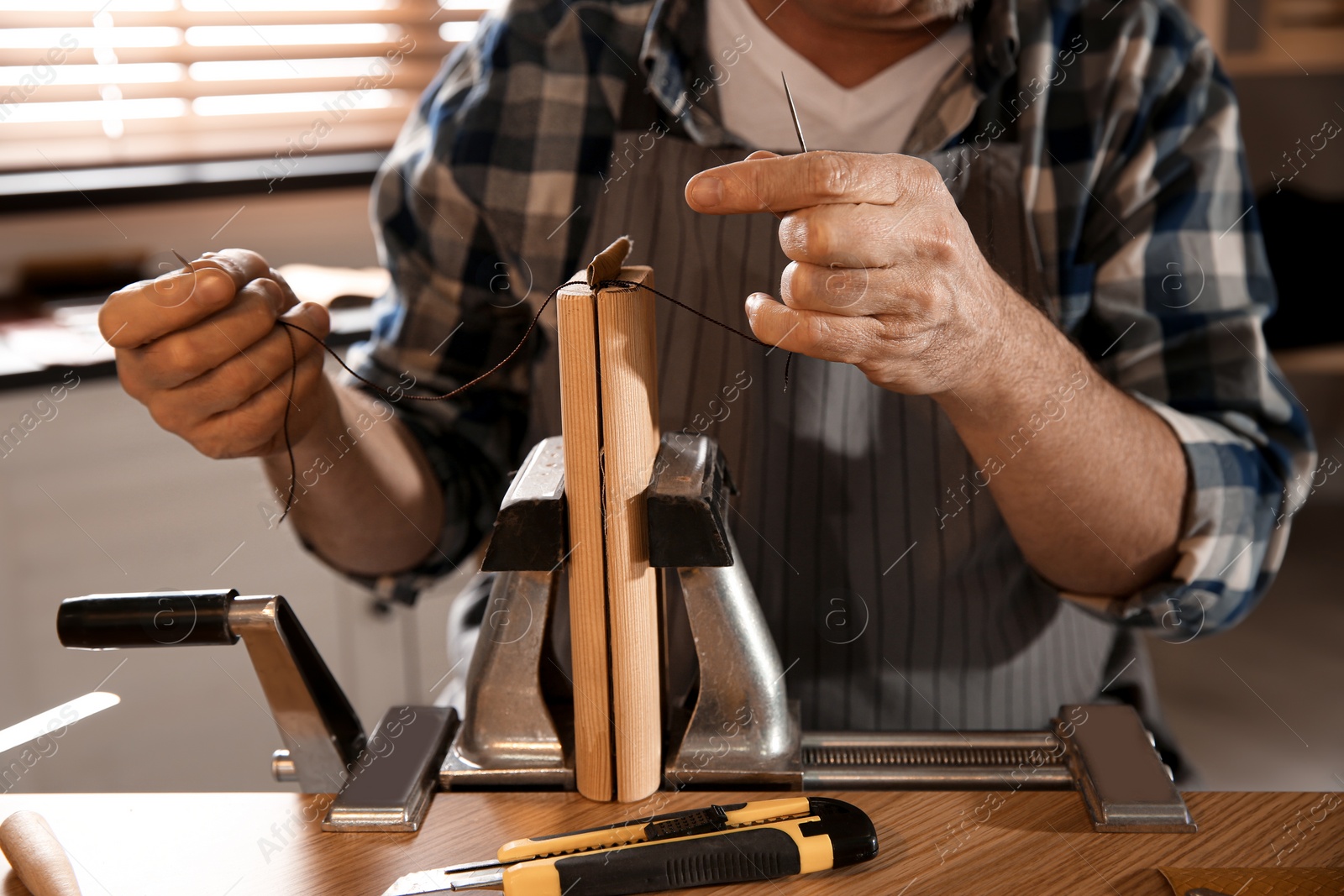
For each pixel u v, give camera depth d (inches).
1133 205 31.0
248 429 24.1
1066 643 32.4
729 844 17.5
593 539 18.6
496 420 36.3
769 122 32.0
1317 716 68.8
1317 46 79.0
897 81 31.3
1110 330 31.5
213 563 56.7
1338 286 78.7
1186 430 28.0
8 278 60.0
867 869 17.8
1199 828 18.6
